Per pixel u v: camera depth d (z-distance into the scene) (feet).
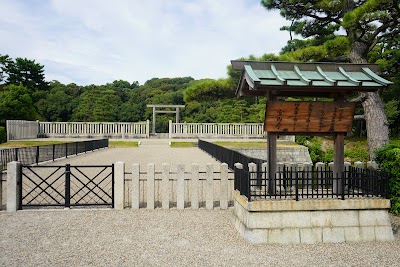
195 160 58.18
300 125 20.08
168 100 176.65
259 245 17.48
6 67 148.87
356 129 107.04
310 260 15.62
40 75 160.15
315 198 18.62
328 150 72.95
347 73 20.34
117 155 67.31
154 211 24.53
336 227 18.10
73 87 197.36
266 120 19.89
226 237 18.81
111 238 18.62
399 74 49.67
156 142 102.32
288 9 52.70
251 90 21.63
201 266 14.92
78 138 105.09
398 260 15.66
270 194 18.65
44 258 15.64
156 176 40.06
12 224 21.01
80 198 27.43
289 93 21.34
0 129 86.33
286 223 17.87
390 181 23.25
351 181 21.03
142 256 16.05
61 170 42.75
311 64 20.44
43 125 105.81
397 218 22.56
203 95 51.26
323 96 21.53
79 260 15.46
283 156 71.31
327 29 56.34
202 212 24.35
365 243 17.87
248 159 33.32
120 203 24.86
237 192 20.95
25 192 30.04
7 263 14.97
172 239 18.52
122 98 198.08
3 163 42.27
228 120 137.69
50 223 21.30
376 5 37.47
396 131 103.65
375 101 48.26
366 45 47.60
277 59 45.34
